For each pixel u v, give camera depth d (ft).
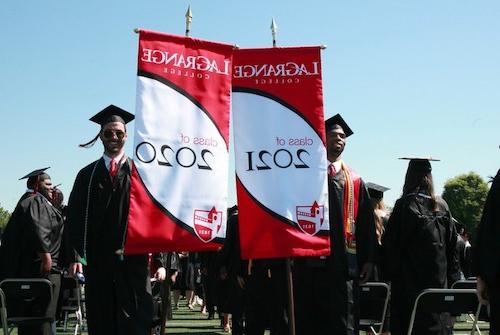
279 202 19.35
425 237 24.00
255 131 19.53
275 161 19.47
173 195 18.40
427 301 20.90
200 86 18.84
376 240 22.93
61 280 29.40
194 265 58.90
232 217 32.09
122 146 21.22
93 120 22.35
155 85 18.43
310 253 19.30
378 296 25.08
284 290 23.72
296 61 19.75
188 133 18.63
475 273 17.30
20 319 24.18
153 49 18.49
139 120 18.24
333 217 22.29
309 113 19.63
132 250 18.13
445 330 23.59
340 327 21.97
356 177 22.90
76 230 20.77
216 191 18.80
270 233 19.30
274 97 19.62
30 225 26.37
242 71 19.65
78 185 21.12
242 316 31.86
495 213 17.12
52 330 26.68
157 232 18.25
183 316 54.08
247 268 29.30
